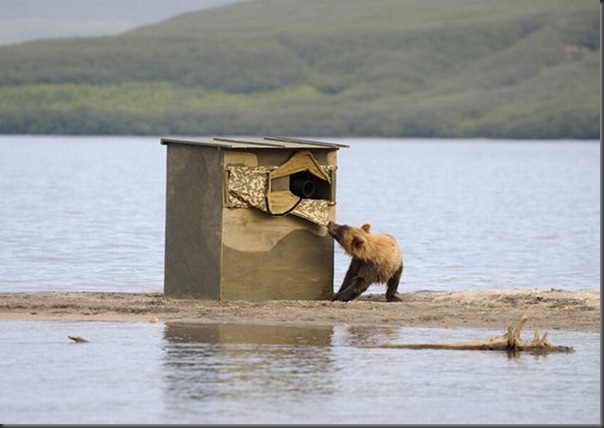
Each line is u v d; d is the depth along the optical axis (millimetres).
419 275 66438
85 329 40094
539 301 46875
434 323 42000
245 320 41750
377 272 46625
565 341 39281
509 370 34875
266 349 37094
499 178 197625
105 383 32688
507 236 93688
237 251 45094
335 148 46031
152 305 44469
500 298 47688
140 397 31266
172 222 47000
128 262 70188
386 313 43562
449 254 78750
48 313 43062
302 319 42094
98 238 84188
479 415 29938
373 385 32750
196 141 46188
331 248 46562
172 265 47125
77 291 55250
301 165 45625
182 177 46438
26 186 152125
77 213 108250
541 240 90312
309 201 45906
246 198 44719
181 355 36125
